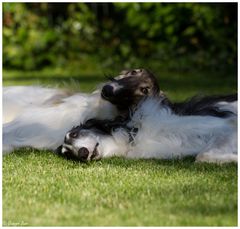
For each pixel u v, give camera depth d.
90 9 23.31
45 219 5.71
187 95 14.73
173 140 8.36
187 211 5.89
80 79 19.11
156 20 21.77
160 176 7.25
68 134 8.07
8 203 6.23
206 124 8.37
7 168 7.77
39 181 7.06
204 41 21.70
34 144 8.81
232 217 5.73
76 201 6.25
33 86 9.97
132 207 6.02
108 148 8.23
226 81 18.47
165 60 21.89
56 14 23.30
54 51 22.88
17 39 22.64
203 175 7.27
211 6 21.02
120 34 22.89
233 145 7.95
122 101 8.32
